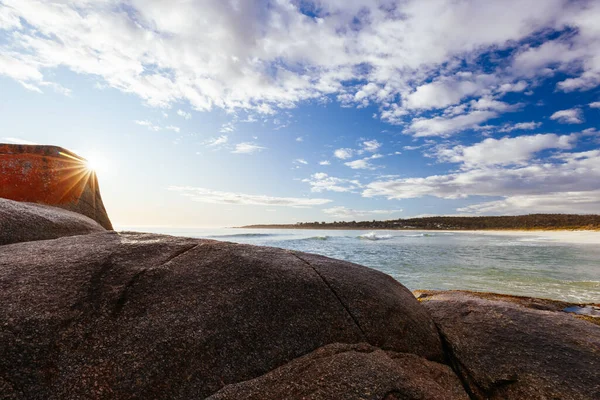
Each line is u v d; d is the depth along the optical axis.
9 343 2.28
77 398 2.17
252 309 3.09
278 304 3.24
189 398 2.40
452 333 4.07
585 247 29.34
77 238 3.94
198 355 2.62
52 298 2.67
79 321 2.55
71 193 7.32
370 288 3.94
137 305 2.82
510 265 17.70
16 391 2.10
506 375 3.33
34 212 4.61
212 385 2.52
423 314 4.15
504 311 4.42
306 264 4.05
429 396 2.46
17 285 2.74
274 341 2.94
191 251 3.78
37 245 3.59
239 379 2.61
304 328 3.13
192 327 2.77
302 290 3.48
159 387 2.38
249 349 2.81
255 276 3.47
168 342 2.61
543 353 3.50
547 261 19.39
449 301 4.96
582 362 3.31
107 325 2.59
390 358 3.08
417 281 13.26
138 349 2.50
